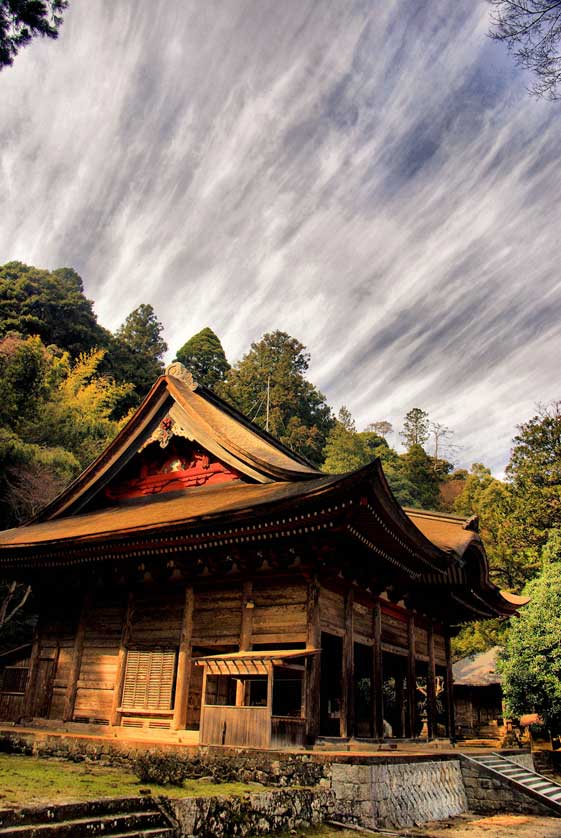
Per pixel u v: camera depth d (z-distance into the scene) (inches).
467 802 714.2
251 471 832.3
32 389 1526.8
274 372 3833.7
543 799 676.1
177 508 780.6
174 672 695.7
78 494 958.4
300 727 569.9
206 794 397.4
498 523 1860.2
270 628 645.9
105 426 1827.0
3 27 542.3
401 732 976.9
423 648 970.1
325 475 741.9
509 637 1327.5
